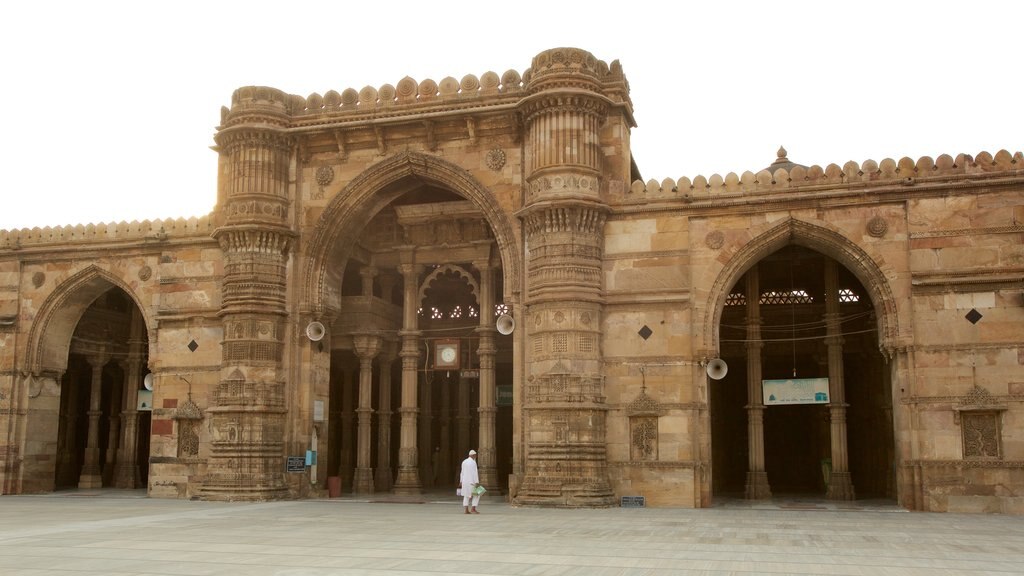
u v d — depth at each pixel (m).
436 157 28.86
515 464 26.72
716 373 25.64
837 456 28.12
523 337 27.17
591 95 26.53
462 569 12.78
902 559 14.14
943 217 24.72
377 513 23.36
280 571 12.62
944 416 23.95
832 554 14.70
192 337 30.34
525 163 28.03
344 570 12.71
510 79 28.19
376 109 29.31
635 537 17.20
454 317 38.03
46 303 32.53
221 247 29.83
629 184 27.75
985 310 24.09
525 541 16.50
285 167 30.11
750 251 26.00
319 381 30.09
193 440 29.73
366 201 30.03
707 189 26.36
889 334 24.72
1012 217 24.28
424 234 32.91
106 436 41.81
